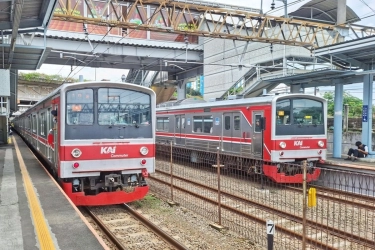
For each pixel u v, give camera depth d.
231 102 14.03
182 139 17.86
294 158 12.12
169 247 6.38
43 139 11.98
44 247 4.79
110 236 6.80
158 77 35.06
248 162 12.99
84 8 21.45
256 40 16.66
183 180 12.52
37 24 11.31
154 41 24.17
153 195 10.43
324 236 6.92
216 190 10.80
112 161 8.49
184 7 15.25
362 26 18.14
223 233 7.17
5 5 9.24
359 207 7.52
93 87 8.41
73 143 8.14
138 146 8.80
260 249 6.35
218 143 14.83
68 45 22.34
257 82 20.75
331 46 14.94
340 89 17.22
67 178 8.45
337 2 18.27
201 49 25.92
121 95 8.69
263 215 8.34
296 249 6.34
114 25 13.91
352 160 16.22
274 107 11.88
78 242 4.99
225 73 26.61
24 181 9.18
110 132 8.51
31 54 13.67
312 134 12.55
